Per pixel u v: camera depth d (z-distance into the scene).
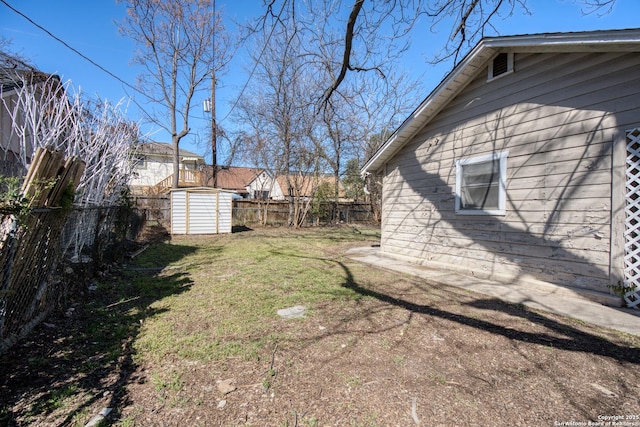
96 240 5.45
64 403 1.93
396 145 7.56
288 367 2.38
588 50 4.05
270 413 1.86
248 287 4.74
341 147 19.56
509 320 3.40
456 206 6.14
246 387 2.12
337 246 10.04
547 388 2.11
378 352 2.63
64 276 3.86
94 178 6.05
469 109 5.89
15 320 2.70
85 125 6.68
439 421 1.78
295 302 3.99
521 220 4.97
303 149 16.88
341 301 4.05
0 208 2.26
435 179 6.67
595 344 2.80
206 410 1.89
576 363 2.45
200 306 3.83
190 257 7.61
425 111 6.45
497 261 5.34
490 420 1.79
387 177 8.27
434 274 5.80
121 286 4.80
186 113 16.09
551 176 4.57
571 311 3.67
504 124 5.24
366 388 2.11
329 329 3.12
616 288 3.84
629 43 3.61
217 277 5.44
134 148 8.67
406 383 2.17
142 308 3.76
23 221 2.39
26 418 1.79
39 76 6.85
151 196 15.61
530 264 4.84
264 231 14.98
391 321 3.35
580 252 4.23
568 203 4.37
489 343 2.81
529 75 4.86
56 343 2.76
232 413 1.86
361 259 7.55
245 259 7.34
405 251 7.51
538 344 2.79
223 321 3.33
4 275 2.30
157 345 2.74
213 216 13.34
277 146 17.28
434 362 2.46
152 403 1.95
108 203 6.88
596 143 4.08
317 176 18.17
